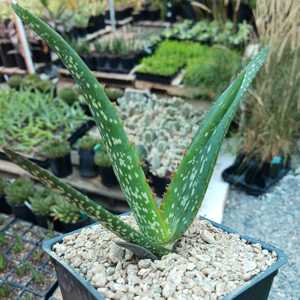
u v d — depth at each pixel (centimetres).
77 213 147
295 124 172
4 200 168
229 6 292
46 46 271
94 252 86
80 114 209
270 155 178
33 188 162
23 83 236
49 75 271
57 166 177
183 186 76
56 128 205
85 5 311
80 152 175
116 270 80
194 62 234
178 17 329
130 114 203
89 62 257
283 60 161
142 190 74
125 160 72
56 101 221
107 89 227
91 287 76
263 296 84
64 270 83
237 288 74
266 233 161
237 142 190
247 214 171
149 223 78
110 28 326
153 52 267
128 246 75
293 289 139
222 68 203
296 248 154
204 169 75
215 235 91
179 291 73
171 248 84
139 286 75
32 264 136
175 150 172
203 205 167
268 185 180
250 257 83
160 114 198
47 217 152
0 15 263
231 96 65
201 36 275
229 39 256
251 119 180
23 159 61
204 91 211
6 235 149
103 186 172
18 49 263
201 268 78
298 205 174
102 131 70
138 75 238
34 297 124
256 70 83
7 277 131
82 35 294
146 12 338
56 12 286
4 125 200
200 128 77
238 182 181
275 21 160
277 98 165
